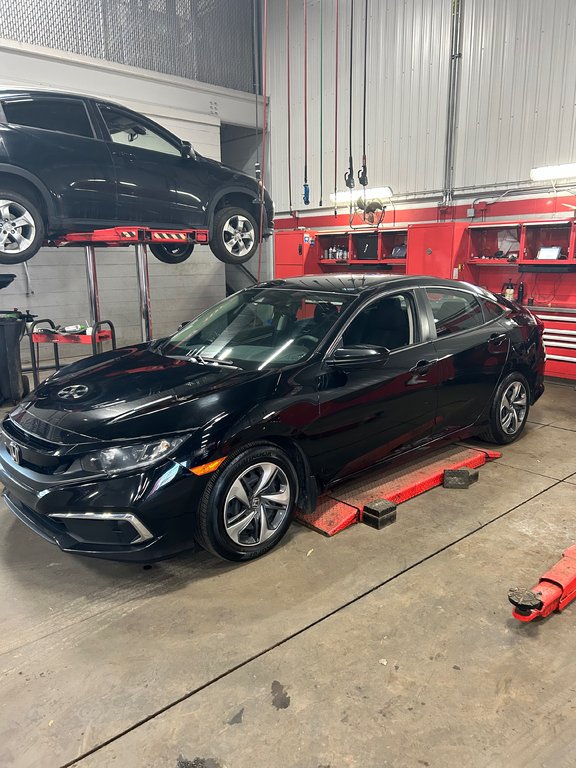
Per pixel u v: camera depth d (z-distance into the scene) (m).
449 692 2.09
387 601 2.64
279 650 2.32
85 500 2.56
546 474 4.11
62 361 9.11
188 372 3.27
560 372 7.03
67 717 2.00
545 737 1.89
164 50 9.73
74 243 5.84
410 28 8.41
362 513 3.38
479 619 2.51
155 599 2.68
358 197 8.66
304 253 9.40
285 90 10.59
